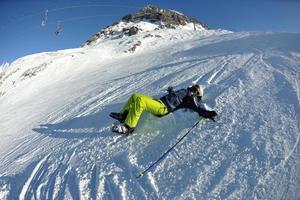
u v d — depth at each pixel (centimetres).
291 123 532
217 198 413
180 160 500
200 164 480
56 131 794
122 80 1141
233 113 604
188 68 1005
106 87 1104
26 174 588
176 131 583
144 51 2044
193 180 451
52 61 1898
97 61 1931
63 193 495
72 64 1878
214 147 513
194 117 611
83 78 1503
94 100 977
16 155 713
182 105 619
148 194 445
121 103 843
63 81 1580
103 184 488
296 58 830
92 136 666
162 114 620
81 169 545
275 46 1009
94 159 566
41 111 1081
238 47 1166
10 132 944
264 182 420
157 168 493
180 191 437
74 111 924
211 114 582
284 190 404
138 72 1211
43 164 607
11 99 1485
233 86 726
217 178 445
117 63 1691
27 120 1017
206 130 565
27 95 1499
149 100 612
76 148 630
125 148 574
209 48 1327
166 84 899
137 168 506
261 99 634
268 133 517
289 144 479
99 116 789
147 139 583
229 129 554
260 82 716
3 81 1802
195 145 530
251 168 448
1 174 625
